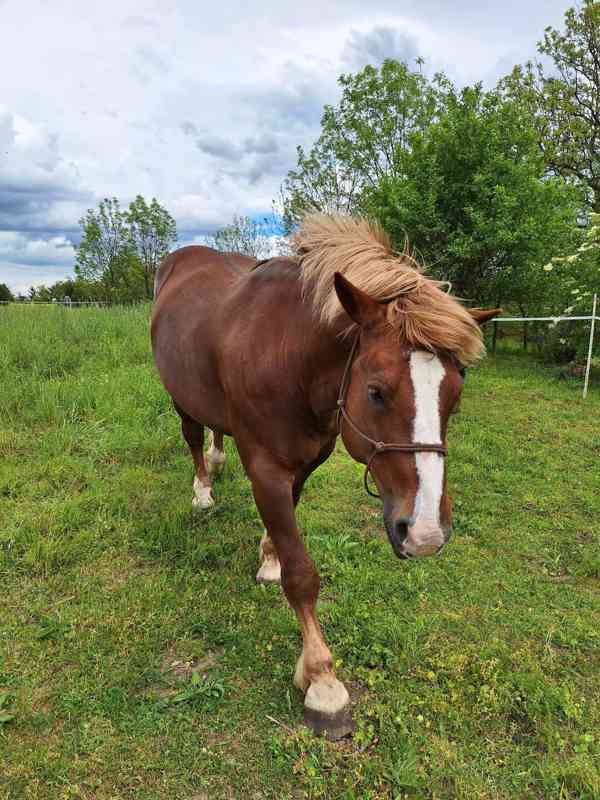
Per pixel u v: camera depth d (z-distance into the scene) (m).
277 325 2.14
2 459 4.01
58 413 4.68
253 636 2.40
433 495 1.54
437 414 1.58
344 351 1.90
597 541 3.34
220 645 2.36
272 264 2.44
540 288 9.41
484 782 1.72
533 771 1.78
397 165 10.32
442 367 1.61
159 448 4.32
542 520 3.60
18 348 6.20
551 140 14.01
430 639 2.38
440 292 1.73
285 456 2.14
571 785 1.74
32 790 1.67
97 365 6.25
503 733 1.92
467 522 3.54
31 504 3.46
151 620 2.46
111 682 2.10
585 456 4.80
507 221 8.65
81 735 1.87
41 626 2.41
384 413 1.63
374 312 1.70
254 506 3.61
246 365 2.17
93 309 10.23
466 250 8.73
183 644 2.34
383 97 14.58
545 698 2.06
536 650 2.36
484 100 9.38
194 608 2.57
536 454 4.77
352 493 3.95
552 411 6.20
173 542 3.11
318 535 3.30
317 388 2.01
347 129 15.04
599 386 7.52
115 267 26.39
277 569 2.83
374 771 1.74
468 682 2.13
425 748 1.83
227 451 4.46
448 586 2.81
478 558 3.11
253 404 2.15
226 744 1.85
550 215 9.20
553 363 9.47
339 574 2.90
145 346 6.96
